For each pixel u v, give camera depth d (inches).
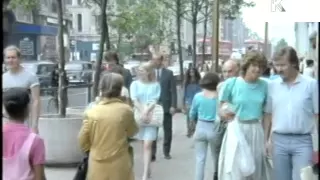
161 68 437.7
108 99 256.8
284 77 238.7
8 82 286.8
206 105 321.4
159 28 1638.8
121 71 404.5
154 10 1199.6
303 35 1197.1
